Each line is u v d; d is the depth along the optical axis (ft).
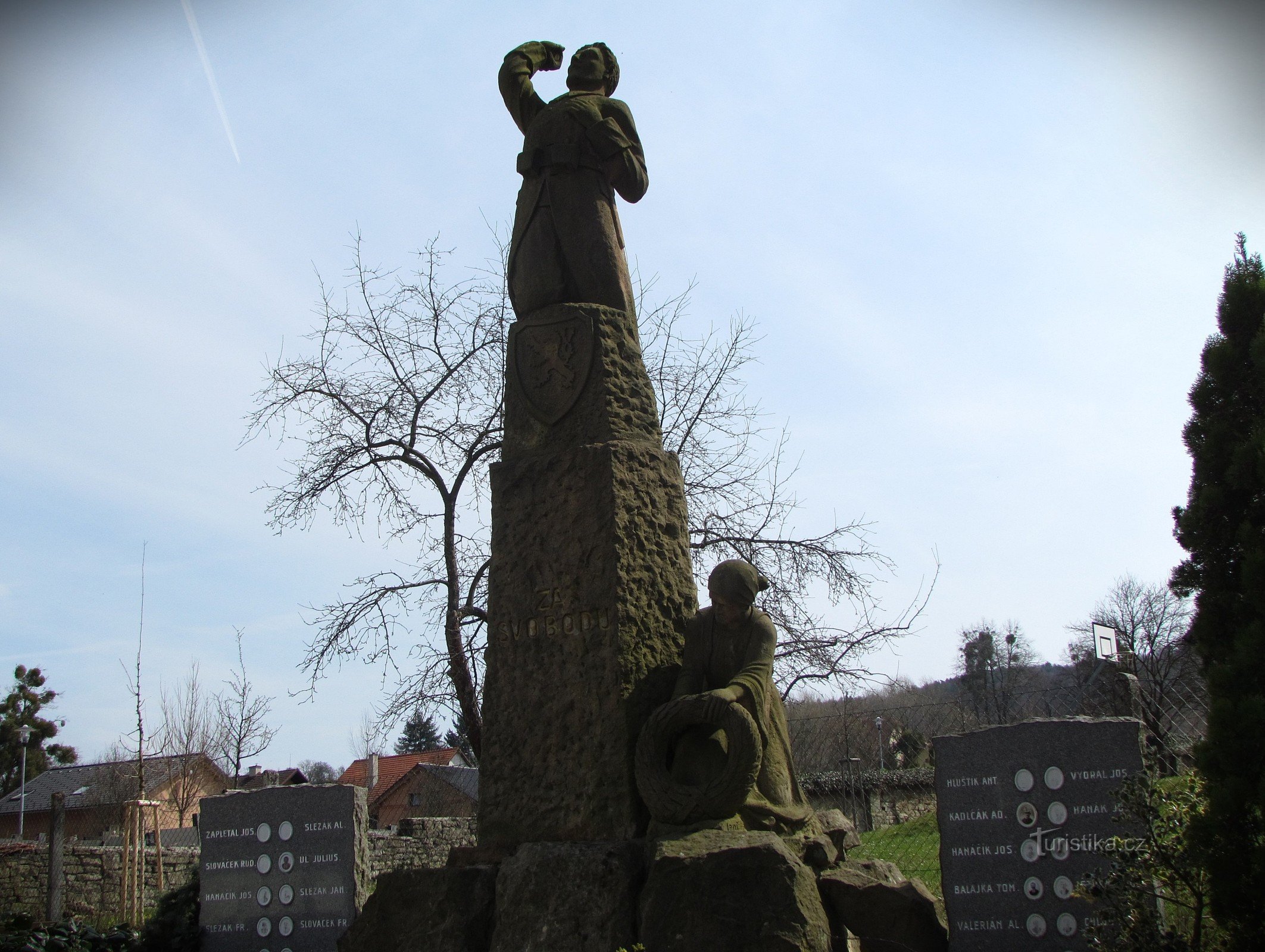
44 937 27.78
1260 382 19.65
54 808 44.50
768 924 16.63
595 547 21.09
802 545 42.45
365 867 27.43
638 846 18.71
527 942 18.13
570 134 24.38
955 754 21.81
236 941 27.22
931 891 29.81
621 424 22.33
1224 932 19.86
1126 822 19.77
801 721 41.34
